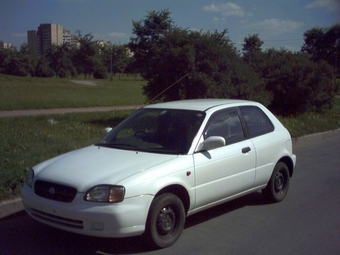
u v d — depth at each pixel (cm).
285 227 604
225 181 584
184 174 525
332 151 1210
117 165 508
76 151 585
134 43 5409
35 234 572
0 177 691
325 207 697
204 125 580
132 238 552
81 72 8331
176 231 528
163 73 1379
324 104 1859
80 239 553
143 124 620
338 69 4950
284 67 1730
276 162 684
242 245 537
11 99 2525
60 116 1636
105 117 1630
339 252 517
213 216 650
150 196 485
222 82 1356
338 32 5406
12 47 8131
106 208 461
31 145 976
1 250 520
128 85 5016
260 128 674
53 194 488
